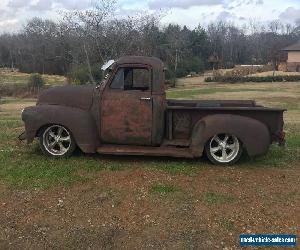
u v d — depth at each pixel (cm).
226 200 515
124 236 433
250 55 8319
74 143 673
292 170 641
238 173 618
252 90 3234
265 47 8081
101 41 2445
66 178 582
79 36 2527
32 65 5638
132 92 660
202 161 674
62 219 468
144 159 680
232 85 3928
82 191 541
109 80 666
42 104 691
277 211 488
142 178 589
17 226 454
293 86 3697
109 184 566
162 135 671
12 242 425
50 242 424
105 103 664
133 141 671
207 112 657
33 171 611
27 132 668
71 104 680
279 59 6356
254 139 628
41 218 470
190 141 661
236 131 627
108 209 491
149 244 419
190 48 6328
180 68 4888
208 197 523
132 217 471
